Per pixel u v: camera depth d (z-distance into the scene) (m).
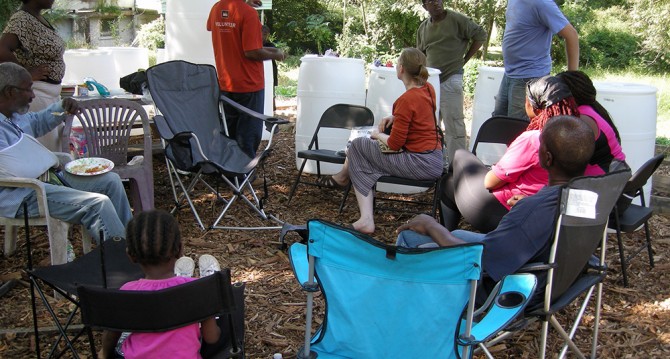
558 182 2.60
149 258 2.14
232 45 5.20
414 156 4.27
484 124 4.45
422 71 4.27
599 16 18.48
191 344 2.11
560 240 2.46
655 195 5.50
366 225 4.28
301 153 4.88
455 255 2.11
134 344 2.08
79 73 6.48
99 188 3.69
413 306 2.19
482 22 14.70
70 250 3.66
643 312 3.49
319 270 2.26
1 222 3.31
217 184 4.75
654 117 4.55
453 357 2.19
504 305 2.45
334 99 5.56
